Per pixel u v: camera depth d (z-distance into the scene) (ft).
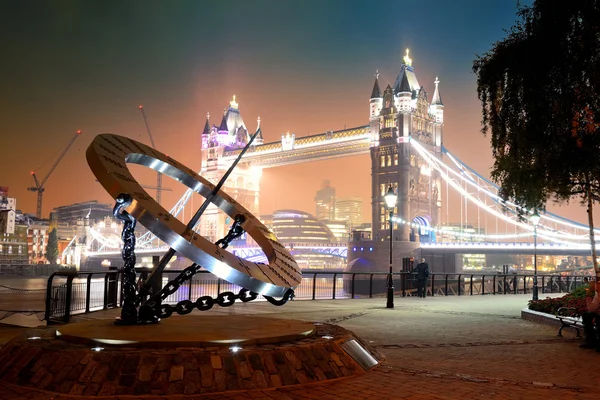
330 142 584.81
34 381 23.57
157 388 22.77
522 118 62.95
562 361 35.86
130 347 24.76
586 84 58.13
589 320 41.47
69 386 22.77
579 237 338.75
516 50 61.72
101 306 65.00
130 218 29.58
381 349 39.06
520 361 35.63
